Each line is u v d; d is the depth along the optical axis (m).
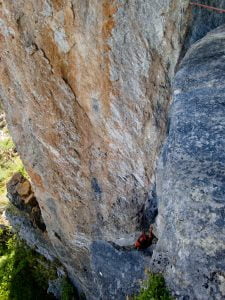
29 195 12.56
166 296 3.51
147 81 6.00
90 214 8.66
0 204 15.61
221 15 5.56
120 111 6.64
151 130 6.41
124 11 5.53
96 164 7.82
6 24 6.80
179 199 3.73
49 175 8.98
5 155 18.23
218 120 4.04
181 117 4.30
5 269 13.41
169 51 5.53
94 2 5.66
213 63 4.73
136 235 7.59
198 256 3.32
